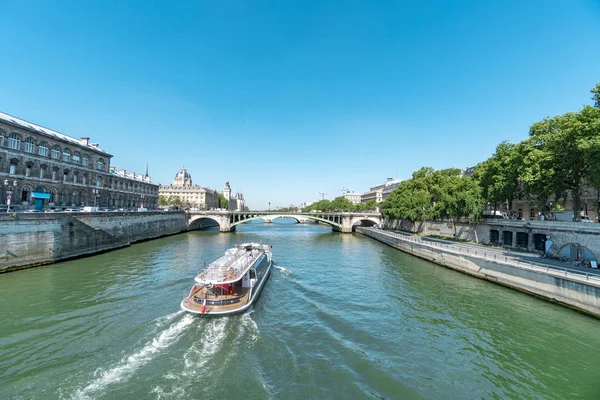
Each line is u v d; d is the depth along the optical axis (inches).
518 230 1595.7
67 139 2235.5
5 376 516.1
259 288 989.8
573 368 591.2
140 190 3410.4
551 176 1331.2
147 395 472.7
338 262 1668.3
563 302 896.3
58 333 681.6
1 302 879.7
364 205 5999.0
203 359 582.2
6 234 1233.4
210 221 4972.9
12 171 1733.5
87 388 486.9
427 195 2598.4
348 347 653.3
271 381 523.8
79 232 1637.6
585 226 1177.4
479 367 593.0
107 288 1030.4
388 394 501.4
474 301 970.1
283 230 4618.6
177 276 1208.2
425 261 1711.4
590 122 1127.0
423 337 715.4
